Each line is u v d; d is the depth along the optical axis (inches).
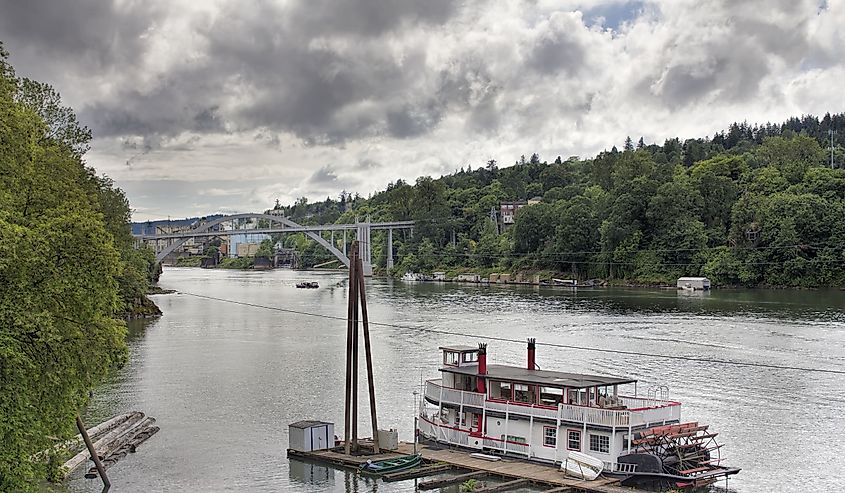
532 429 1841.8
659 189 7682.1
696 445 1753.2
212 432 2197.3
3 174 1223.5
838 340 3585.1
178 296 7140.8
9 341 1091.9
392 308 5659.5
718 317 4571.9
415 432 1967.3
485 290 7500.0
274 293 7642.7
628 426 1718.8
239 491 1713.8
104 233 1295.5
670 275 7342.5
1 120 1197.1
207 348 3695.9
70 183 1486.2
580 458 1717.5
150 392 2699.3
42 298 1175.6
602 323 4414.4
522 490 1664.6
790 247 6555.1
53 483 1734.7
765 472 1811.0
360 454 1920.5
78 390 1298.0
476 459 1865.2
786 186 7716.5
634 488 1651.1
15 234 1107.9
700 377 2815.0
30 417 1125.1
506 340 3754.9
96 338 1290.6
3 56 1333.7
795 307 5009.8
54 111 2581.2
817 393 2554.1
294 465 1897.1
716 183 7736.2
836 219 6520.7
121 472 1846.7
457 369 2028.8
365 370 3070.9
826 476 1785.2
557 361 3159.5
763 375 2839.6
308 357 3398.1
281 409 2452.0
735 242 7071.9
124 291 5022.1
